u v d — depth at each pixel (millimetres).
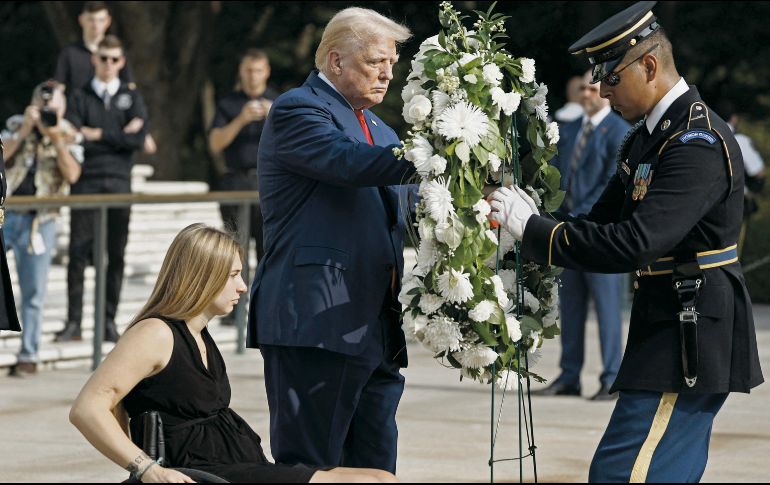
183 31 28203
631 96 6242
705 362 6059
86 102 14891
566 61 29234
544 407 12367
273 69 33500
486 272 6594
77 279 14977
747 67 31438
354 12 7254
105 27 15531
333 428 7145
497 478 9312
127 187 15133
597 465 6262
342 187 7102
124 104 15039
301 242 7078
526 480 9242
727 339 6113
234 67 33000
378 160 6715
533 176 6945
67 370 14156
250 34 32688
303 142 6953
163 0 27688
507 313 6801
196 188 20516
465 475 9391
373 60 7156
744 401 12633
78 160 14328
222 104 16562
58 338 14953
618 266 6043
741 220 6219
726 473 9516
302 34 32938
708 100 30812
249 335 7289
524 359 7008
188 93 28438
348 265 7051
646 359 6168
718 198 6051
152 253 18922
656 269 6215
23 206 13125
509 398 12805
